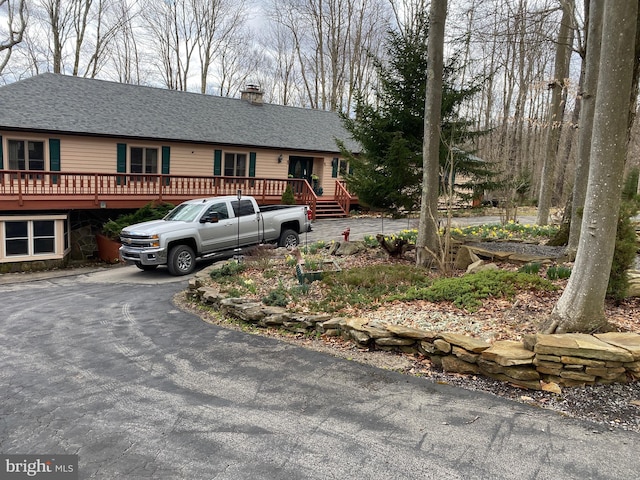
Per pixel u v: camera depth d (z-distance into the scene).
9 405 4.27
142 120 18.02
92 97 18.22
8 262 13.73
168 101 20.31
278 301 6.86
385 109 10.38
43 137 15.48
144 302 8.67
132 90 19.89
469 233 11.40
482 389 4.19
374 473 3.02
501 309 5.54
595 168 4.35
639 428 3.40
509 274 6.38
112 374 4.97
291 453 3.30
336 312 6.28
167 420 3.87
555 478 2.90
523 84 23.44
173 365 5.18
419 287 6.97
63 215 14.45
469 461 3.11
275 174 20.77
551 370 4.08
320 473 3.04
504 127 24.19
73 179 14.80
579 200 7.62
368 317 5.88
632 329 4.60
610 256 4.42
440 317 5.50
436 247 8.31
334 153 21.80
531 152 30.64
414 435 3.46
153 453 3.36
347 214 20.50
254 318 6.67
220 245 12.01
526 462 3.07
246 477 3.03
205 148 18.89
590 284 4.43
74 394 4.47
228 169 19.75
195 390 4.47
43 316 7.83
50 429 3.78
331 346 5.57
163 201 16.39
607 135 4.23
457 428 3.54
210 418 3.88
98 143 16.53
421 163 9.95
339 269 8.36
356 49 32.59
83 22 29.55
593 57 7.64
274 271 9.00
